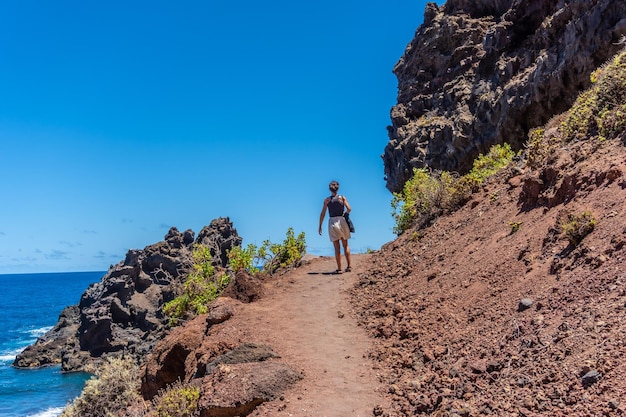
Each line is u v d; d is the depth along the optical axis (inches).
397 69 1226.0
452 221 387.2
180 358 329.7
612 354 145.3
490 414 156.8
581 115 330.0
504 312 212.2
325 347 267.0
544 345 171.0
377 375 225.5
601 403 133.0
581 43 648.4
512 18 880.3
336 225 436.1
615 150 260.4
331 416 192.4
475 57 983.6
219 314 334.0
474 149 884.0
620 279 174.1
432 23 1111.6
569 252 214.5
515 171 378.0
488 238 302.0
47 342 1749.5
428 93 1094.4
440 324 244.4
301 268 490.6
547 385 152.9
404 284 331.0
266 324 309.4
